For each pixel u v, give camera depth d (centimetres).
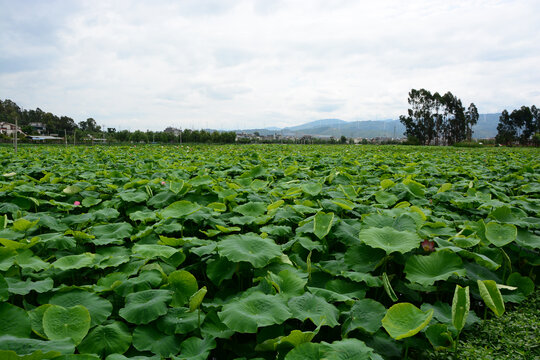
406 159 1756
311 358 244
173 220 538
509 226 466
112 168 1237
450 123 10375
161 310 302
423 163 1387
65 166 1232
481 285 330
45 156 1700
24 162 1369
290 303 313
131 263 408
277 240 564
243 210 599
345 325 312
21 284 331
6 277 352
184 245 443
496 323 376
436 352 320
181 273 359
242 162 1420
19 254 379
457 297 302
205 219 533
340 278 404
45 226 520
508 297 399
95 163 1443
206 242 440
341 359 243
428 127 10106
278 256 395
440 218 588
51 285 340
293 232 570
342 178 963
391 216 542
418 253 442
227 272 384
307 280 377
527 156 2303
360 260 416
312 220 516
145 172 1080
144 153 2038
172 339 294
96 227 521
